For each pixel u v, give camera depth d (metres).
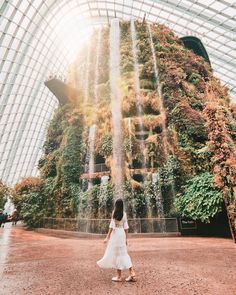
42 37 36.44
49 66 42.09
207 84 20.22
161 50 22.03
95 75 25.00
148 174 15.41
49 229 17.66
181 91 18.66
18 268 6.01
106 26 27.70
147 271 5.38
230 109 15.95
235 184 9.38
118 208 4.86
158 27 24.86
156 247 9.12
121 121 18.06
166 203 14.45
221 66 37.41
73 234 14.66
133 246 9.57
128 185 15.27
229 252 7.54
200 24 33.47
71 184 18.28
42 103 44.53
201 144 15.35
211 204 11.50
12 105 36.22
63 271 5.57
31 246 10.18
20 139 42.56
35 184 22.09
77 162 19.27
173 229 13.22
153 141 16.38
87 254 7.93
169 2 33.75
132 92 19.67
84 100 23.05
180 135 16.20
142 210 14.62
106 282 4.57
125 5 40.47
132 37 24.94
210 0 29.09
